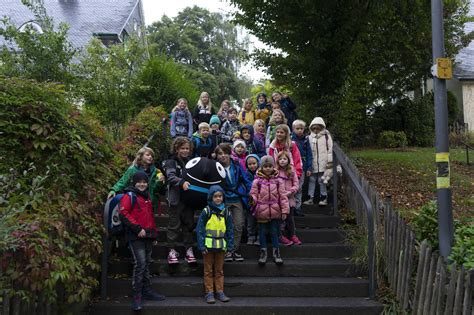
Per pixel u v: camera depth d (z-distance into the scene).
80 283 4.78
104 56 13.87
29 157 5.14
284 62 11.65
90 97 12.91
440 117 4.82
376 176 10.26
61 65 13.16
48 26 13.55
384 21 11.55
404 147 15.32
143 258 5.38
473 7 25.33
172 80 15.06
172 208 6.17
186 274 6.12
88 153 5.43
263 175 6.20
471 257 4.26
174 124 9.56
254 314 5.37
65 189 5.11
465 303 3.86
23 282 3.88
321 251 6.52
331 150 7.77
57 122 5.36
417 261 5.11
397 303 5.29
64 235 4.47
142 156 5.90
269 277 6.10
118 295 5.74
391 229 5.62
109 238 5.96
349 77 11.07
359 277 6.03
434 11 4.83
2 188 4.44
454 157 13.16
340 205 7.92
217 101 41.03
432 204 5.56
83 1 28.58
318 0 10.57
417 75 16.05
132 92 13.80
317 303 5.46
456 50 16.69
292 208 6.65
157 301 5.53
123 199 5.34
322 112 11.15
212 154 7.04
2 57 12.70
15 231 3.91
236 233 6.34
